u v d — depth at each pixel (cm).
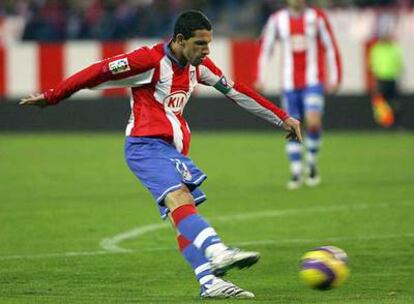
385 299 2319
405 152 6450
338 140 7344
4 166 5859
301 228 3653
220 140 7388
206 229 2209
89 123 8131
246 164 5881
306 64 5003
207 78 2409
